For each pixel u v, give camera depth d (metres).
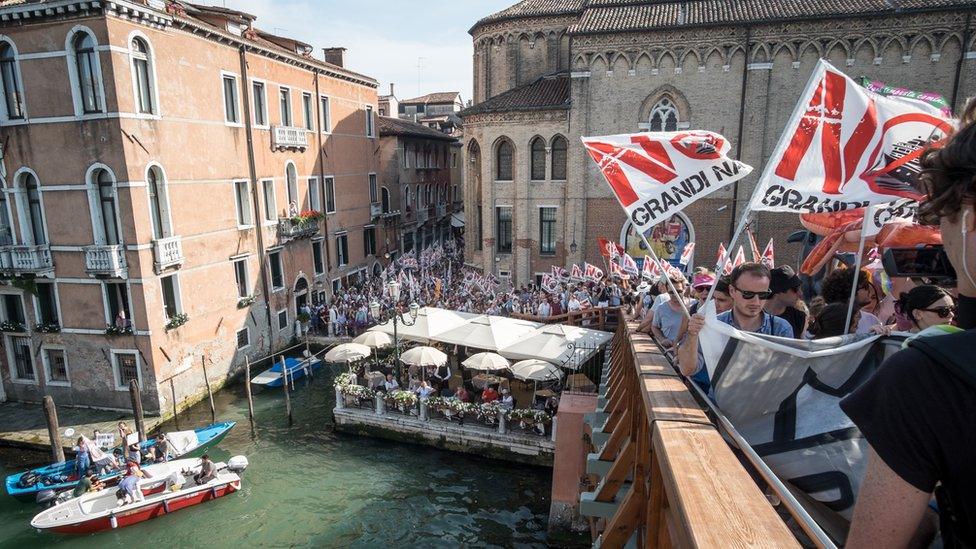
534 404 19.23
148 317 20.27
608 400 9.75
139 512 15.56
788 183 4.20
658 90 28.05
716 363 3.31
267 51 26.95
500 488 17.42
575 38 28.48
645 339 6.45
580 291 24.50
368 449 19.66
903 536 1.22
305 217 29.89
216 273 24.00
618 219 29.80
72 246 19.98
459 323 21.69
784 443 3.07
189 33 22.06
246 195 26.05
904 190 4.02
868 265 6.36
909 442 1.15
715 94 27.38
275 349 28.14
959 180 1.25
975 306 1.31
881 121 4.07
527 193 31.36
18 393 22.02
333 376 26.06
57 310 20.88
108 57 18.42
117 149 19.03
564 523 14.85
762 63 26.44
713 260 28.53
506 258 32.88
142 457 17.73
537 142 31.00
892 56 24.97
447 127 58.75
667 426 2.76
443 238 53.97
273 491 17.30
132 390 18.55
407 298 28.97
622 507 4.29
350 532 15.52
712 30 26.69
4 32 18.92
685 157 5.21
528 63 35.84
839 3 26.08
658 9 29.00
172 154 21.28
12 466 18.33
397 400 19.95
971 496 1.14
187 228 22.23
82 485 16.09
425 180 49.12
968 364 1.10
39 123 19.41
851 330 4.98
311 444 19.98
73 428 19.83
